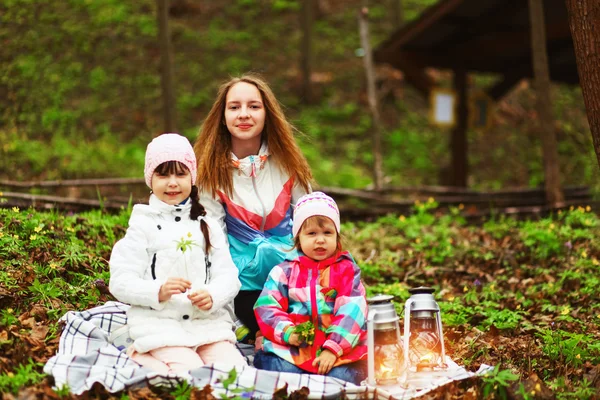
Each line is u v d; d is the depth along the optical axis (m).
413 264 6.95
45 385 3.55
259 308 4.05
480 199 10.02
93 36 15.59
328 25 19.31
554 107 16.28
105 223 6.06
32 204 6.62
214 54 17.11
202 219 4.18
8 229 5.31
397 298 5.89
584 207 9.05
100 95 14.46
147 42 16.61
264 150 4.73
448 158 15.14
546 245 7.07
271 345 3.96
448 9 11.00
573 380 4.16
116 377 3.60
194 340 3.94
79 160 10.98
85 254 5.18
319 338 3.96
